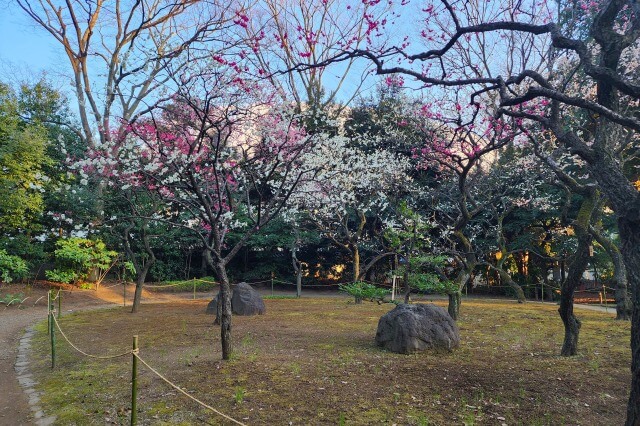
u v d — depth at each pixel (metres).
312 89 16.72
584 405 4.66
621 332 9.05
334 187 13.31
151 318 11.48
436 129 12.55
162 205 12.41
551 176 12.04
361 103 19.08
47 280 18.34
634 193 3.45
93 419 4.48
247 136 8.70
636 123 3.35
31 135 14.83
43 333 9.55
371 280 22.77
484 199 15.81
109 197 16.95
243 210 19.62
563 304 6.86
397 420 4.23
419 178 18.02
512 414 4.42
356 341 7.99
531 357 6.75
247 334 8.77
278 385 5.26
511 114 4.46
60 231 16.97
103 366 6.45
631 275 3.38
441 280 11.54
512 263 20.33
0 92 15.01
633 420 3.29
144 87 11.07
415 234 9.96
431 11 8.93
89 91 13.77
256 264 24.58
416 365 6.21
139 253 20.97
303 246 22.33
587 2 8.39
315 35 9.21
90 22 14.43
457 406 4.62
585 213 7.06
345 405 4.62
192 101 7.07
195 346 7.62
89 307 14.64
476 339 8.20
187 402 4.77
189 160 7.21
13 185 14.76
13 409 4.97
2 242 16.11
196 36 7.25
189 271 23.92
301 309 13.30
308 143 8.80
